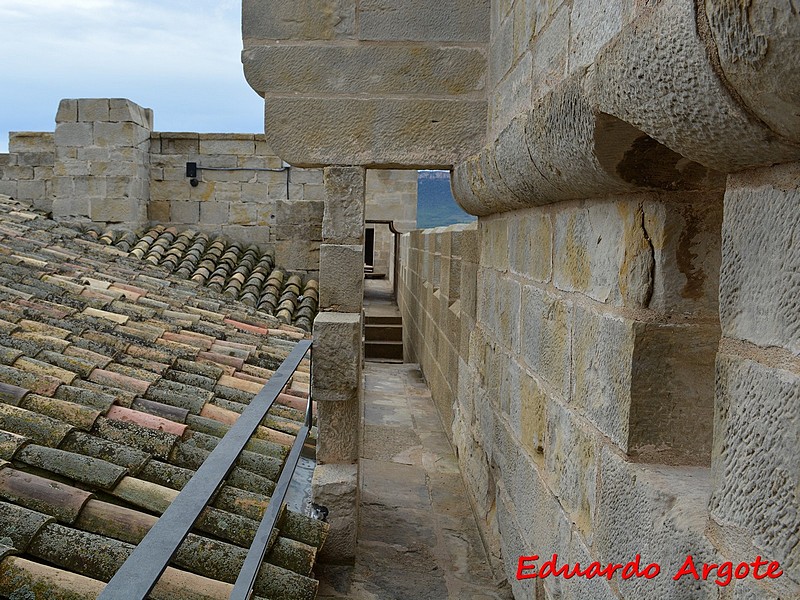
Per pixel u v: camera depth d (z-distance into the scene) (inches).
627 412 70.2
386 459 210.2
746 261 48.1
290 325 266.7
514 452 122.5
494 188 120.5
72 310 189.3
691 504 58.8
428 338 327.0
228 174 384.2
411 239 442.9
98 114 357.7
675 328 68.9
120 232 360.5
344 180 148.7
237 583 80.5
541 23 104.6
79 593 80.8
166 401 144.6
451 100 148.5
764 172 46.6
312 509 141.7
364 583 135.2
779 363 44.0
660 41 47.2
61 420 119.0
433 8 146.9
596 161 67.6
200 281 315.9
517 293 122.9
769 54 36.4
